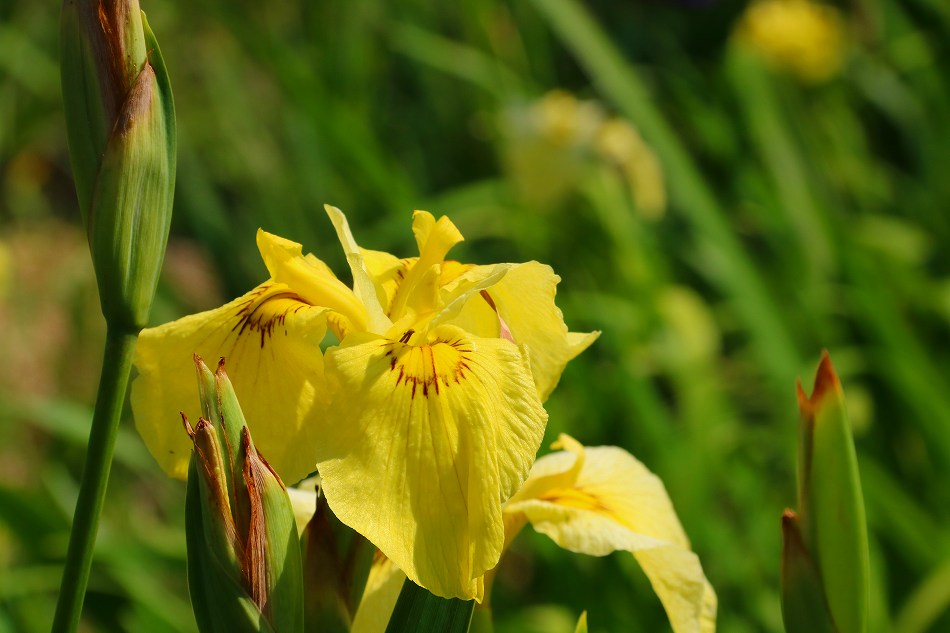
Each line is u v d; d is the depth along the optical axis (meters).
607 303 1.64
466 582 0.68
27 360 1.85
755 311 1.50
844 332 1.73
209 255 2.05
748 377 1.81
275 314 0.73
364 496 0.69
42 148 2.41
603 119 1.93
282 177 2.05
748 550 1.47
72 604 0.70
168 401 0.73
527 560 1.79
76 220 2.53
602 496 0.78
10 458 1.72
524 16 2.22
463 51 2.02
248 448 0.69
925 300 1.71
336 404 0.70
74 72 0.69
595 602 1.36
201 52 2.20
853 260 1.60
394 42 2.07
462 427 0.69
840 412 0.73
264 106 2.28
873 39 2.55
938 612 1.20
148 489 1.80
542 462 0.78
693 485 1.36
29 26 2.32
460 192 1.90
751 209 1.92
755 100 1.86
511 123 1.91
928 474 1.51
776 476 1.66
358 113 2.07
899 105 2.22
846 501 0.73
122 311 0.70
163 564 1.21
